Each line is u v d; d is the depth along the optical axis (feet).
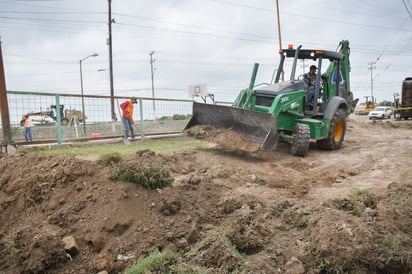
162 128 44.11
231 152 29.60
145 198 14.28
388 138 44.04
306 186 20.42
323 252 11.67
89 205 13.93
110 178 15.03
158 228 13.00
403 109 83.30
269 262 11.64
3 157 20.15
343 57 36.58
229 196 16.16
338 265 11.37
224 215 14.98
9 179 16.21
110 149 29.63
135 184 14.74
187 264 11.08
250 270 10.85
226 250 11.50
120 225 12.92
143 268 10.82
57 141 32.19
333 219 12.98
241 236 12.62
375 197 16.40
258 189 19.56
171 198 14.47
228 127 28.50
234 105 31.14
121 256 11.85
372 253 11.73
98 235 12.46
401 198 16.46
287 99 29.25
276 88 30.30
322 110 33.76
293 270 11.21
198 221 13.96
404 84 83.51
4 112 25.55
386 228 13.24
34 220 13.78
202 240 12.44
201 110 29.84
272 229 13.84
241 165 25.22
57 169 15.72
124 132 35.35
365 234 12.14
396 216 14.30
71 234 12.72
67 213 13.56
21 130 30.89
